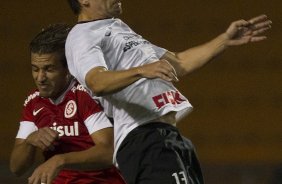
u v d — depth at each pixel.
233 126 29.66
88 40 11.81
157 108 11.88
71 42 11.93
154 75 10.54
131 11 29.56
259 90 29.61
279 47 29.41
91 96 12.89
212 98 29.72
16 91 30.00
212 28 29.45
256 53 29.56
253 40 12.73
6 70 30.03
